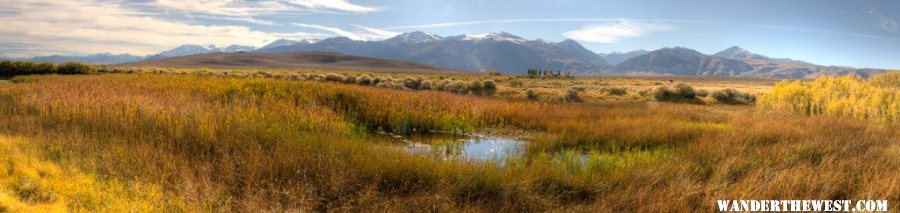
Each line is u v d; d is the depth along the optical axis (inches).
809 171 256.2
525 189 233.8
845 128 487.5
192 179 232.8
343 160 271.3
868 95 675.4
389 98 687.1
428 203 215.2
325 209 217.2
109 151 283.0
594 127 508.1
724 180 251.4
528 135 533.6
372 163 266.5
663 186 242.7
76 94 557.0
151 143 308.5
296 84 786.8
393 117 573.9
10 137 320.5
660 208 197.0
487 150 431.2
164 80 896.9
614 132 469.4
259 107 542.9
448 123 569.6
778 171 257.9
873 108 590.2
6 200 193.8
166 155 276.5
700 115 706.8
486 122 630.5
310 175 254.4
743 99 1178.0
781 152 328.2
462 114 634.2
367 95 700.7
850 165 275.6
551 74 4702.3
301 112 513.7
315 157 282.8
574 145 426.0
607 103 1033.5
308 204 212.8
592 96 1233.4
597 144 417.7
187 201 203.0
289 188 229.1
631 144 420.8
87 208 195.0
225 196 217.0
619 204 212.7
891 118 544.7
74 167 250.1
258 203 208.1
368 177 251.6
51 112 446.3
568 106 830.5
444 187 237.1
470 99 799.1
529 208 218.7
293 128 425.1
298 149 302.5
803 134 432.5
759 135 431.2
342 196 227.6
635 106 913.5
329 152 292.4
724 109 894.4
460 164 283.0
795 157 309.6
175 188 221.1
